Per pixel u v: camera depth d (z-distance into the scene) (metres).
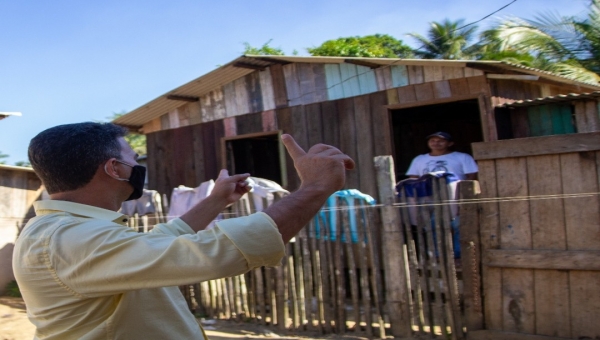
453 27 22.66
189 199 6.79
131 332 1.47
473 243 4.69
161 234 1.35
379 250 5.28
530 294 4.47
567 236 4.32
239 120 8.97
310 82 8.38
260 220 1.27
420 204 5.04
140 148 21.12
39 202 1.58
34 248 1.43
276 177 10.92
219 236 1.24
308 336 5.39
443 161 6.83
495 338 4.55
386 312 5.66
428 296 4.91
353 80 8.04
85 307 1.43
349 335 5.25
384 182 5.09
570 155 4.34
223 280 6.20
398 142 12.52
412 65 7.54
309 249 5.55
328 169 1.38
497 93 7.26
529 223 4.48
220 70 8.46
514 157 4.53
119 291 1.33
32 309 1.48
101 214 1.52
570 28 17.00
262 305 5.88
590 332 4.22
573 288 4.30
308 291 5.53
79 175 1.54
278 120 8.61
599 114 6.75
